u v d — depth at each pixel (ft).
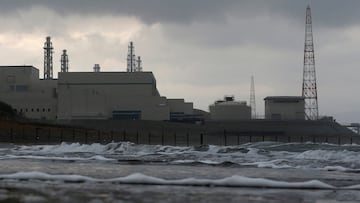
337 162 145.18
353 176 106.01
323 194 78.64
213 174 109.70
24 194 73.36
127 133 505.66
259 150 205.87
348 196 76.74
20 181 91.86
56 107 654.53
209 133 593.42
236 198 72.28
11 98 654.53
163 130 563.07
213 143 479.41
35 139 402.93
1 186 83.76
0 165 132.36
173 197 72.28
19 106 653.30
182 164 141.59
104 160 157.28
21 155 185.57
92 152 212.64
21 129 414.82
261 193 78.69
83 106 652.89
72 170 117.80
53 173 109.40
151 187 84.43
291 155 178.09
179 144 426.92
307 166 132.77
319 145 248.11
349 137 620.90
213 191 80.07
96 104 654.53
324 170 121.49
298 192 80.64
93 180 93.56
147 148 230.27
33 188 81.10
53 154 194.29
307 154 174.09
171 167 129.49
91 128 528.22
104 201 67.46
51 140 404.98
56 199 68.64
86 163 143.02
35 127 434.30
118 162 149.28
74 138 426.51
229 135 594.65
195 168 126.52
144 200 68.95
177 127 612.29
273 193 78.95
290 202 69.97
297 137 594.65
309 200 72.18
